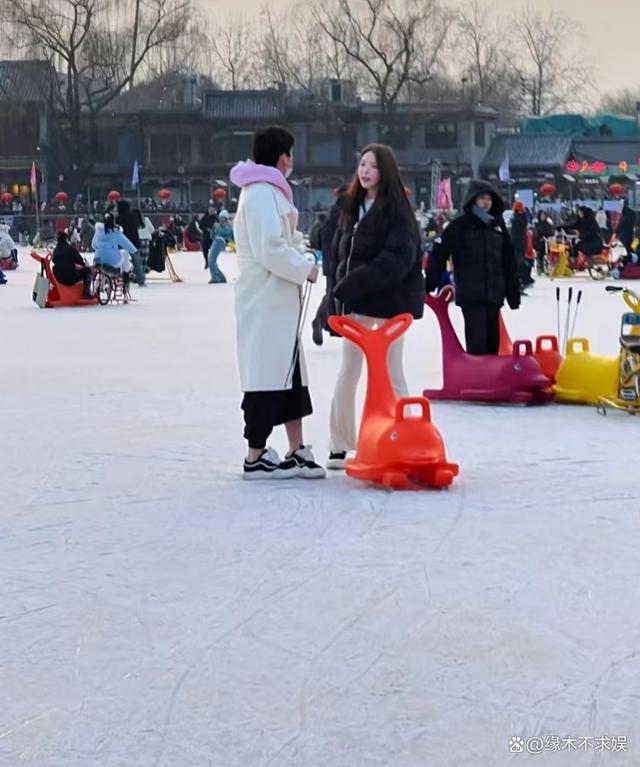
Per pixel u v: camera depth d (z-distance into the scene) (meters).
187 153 79.12
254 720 4.37
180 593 5.73
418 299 8.50
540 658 4.91
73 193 78.81
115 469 8.45
